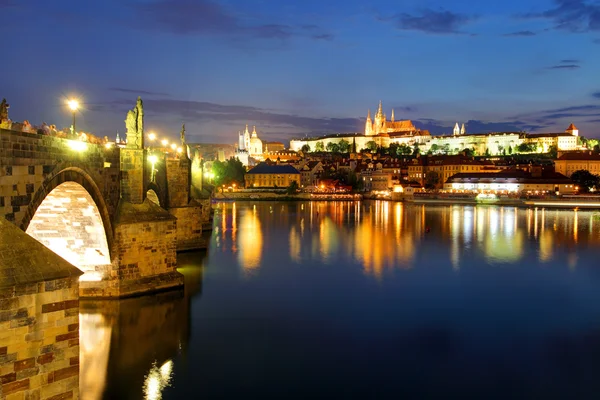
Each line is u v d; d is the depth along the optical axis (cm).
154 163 7669
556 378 4372
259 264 8844
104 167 5472
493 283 7775
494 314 6116
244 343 4978
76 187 4772
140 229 5922
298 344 4997
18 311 2547
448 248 11312
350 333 5353
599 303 6662
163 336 5088
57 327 2662
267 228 14988
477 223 17312
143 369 4359
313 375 4325
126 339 4972
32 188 3728
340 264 9088
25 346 2572
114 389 4000
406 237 13212
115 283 5762
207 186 16688
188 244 9888
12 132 3406
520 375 4419
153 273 6081
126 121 6147
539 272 8694
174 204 9612
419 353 4850
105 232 5528
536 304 6594
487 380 4328
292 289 7094
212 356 4650
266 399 3894
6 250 2617
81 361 4506
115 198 5838
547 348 5034
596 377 4403
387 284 7569
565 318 6000
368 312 6097
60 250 5656
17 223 3491
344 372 4412
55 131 5222
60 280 2661
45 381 2633
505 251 10988
